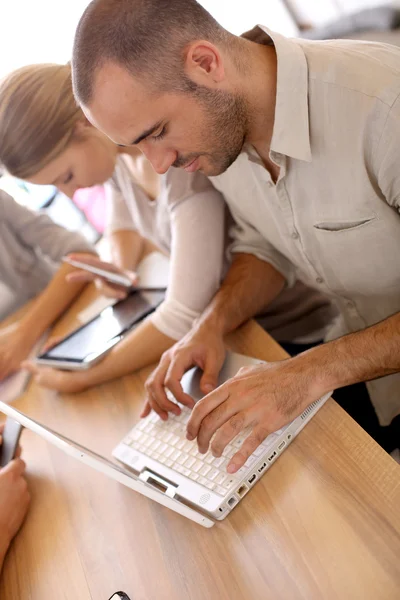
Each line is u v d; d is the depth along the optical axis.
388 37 2.68
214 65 0.89
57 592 0.94
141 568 0.90
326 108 0.96
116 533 0.97
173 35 0.86
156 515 0.97
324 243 1.12
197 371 1.16
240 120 0.96
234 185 1.20
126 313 1.42
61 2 2.50
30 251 2.00
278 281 1.33
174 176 1.30
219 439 0.92
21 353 1.54
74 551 0.98
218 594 0.82
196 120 0.91
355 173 0.99
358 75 0.94
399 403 1.30
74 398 1.29
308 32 2.93
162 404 1.10
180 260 1.28
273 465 0.94
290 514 0.87
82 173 1.35
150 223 1.63
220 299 1.24
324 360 0.94
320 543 0.82
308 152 1.00
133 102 0.88
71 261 1.62
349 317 1.33
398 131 0.90
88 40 0.88
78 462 1.14
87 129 1.31
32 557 1.01
